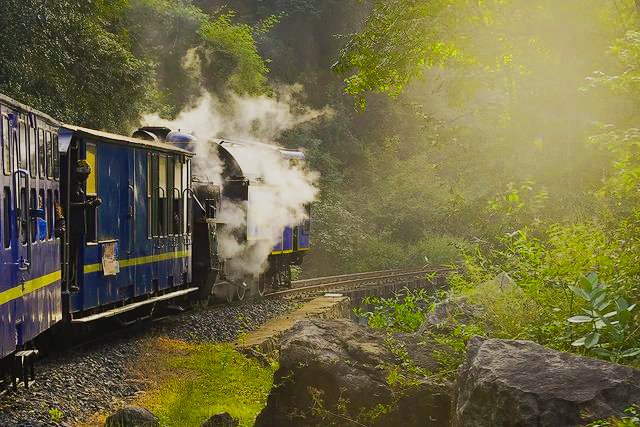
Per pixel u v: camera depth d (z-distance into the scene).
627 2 9.92
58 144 12.77
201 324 18.03
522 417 4.82
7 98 9.49
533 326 6.67
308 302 24.53
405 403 6.31
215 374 12.40
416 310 9.69
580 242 7.18
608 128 8.11
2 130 9.47
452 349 6.73
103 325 16.11
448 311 7.33
